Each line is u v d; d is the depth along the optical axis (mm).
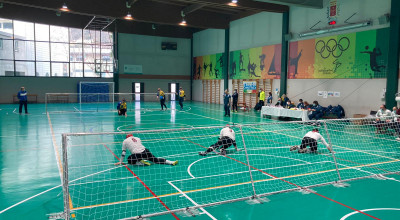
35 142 11484
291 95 22141
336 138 12836
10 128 14773
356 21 17375
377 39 16266
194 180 7117
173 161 8688
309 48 20422
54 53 31312
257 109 24516
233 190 6512
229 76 29672
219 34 31031
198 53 35719
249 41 26422
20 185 6754
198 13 26703
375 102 16562
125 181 7000
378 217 5266
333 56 18750
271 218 5199
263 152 10062
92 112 22688
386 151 10391
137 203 5770
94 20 30172
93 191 6367
